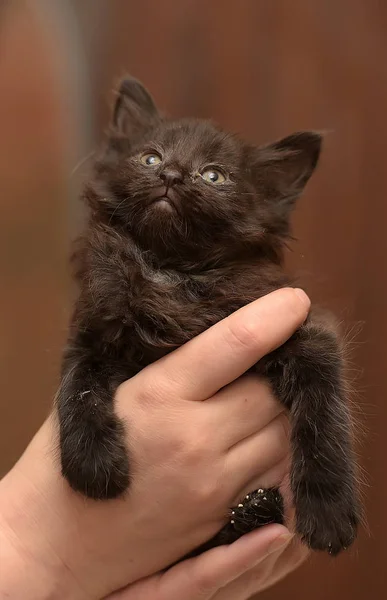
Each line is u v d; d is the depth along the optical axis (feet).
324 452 1.06
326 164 1.93
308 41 1.93
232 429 1.09
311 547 1.04
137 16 2.01
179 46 2.00
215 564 1.05
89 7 2.02
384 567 1.86
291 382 1.10
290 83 1.95
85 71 2.05
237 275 1.21
